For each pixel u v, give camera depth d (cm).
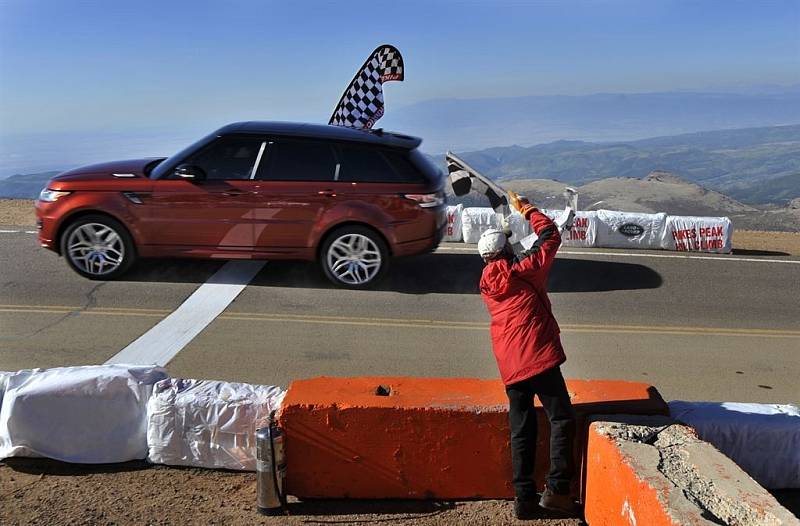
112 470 440
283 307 798
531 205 393
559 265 1059
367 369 630
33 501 399
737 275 1036
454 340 717
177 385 453
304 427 393
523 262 373
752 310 875
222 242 851
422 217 853
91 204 838
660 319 825
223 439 437
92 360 627
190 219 843
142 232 847
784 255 1250
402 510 395
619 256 1135
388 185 846
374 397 404
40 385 443
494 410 391
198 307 786
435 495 401
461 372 632
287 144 849
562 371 650
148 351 654
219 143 849
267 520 386
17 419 437
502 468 398
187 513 391
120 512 390
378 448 395
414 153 870
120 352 648
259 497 389
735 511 285
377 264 863
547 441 400
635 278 998
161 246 853
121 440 446
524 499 376
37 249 1015
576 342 733
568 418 370
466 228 1188
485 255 381
